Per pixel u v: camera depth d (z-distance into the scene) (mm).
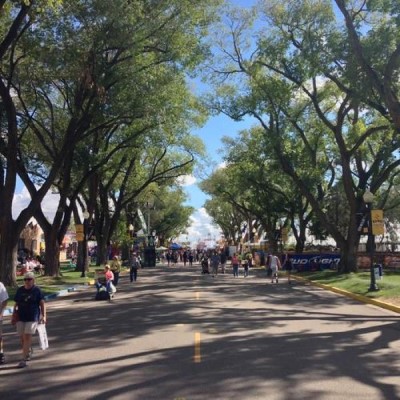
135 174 49344
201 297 20922
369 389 7164
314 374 8031
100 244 48094
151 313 15891
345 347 10258
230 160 49469
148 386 7367
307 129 38312
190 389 7176
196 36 25766
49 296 22281
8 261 23812
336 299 20328
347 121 37250
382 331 12289
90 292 25297
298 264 41000
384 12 20078
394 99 18484
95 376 8031
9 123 23172
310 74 25703
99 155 32688
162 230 106188
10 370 8594
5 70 25281
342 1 19188
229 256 74625
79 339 11508
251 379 7715
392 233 76938
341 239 32812
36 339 11734
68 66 22422
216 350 9922
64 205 32500
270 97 31797
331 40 22797
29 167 34844
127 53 23797
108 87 23766
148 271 47781
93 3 20891
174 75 25828
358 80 21484
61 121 32938
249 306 17641
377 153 34469
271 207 54250
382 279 26438
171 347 10250
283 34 27281
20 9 20469
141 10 22016
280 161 34531
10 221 23828
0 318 9062
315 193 49250
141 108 24984
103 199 47625
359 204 33750
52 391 7230
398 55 18422
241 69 31844
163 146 37625
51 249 32500
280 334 11828
